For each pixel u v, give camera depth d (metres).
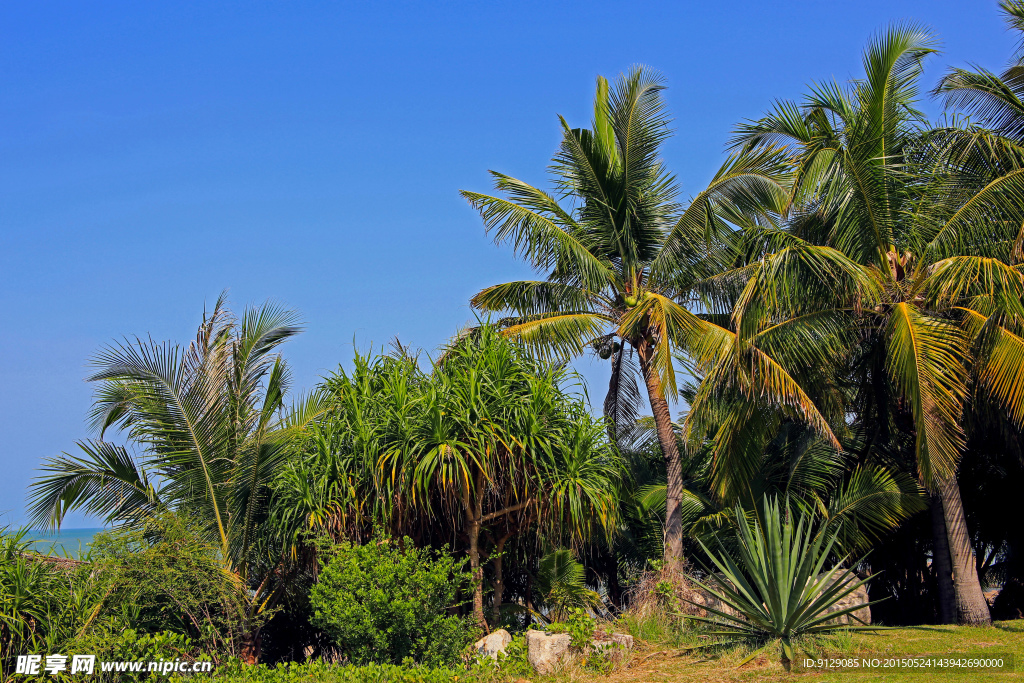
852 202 13.66
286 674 10.34
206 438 13.33
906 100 14.96
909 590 17.56
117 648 10.13
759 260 15.31
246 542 13.30
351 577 10.80
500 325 16.22
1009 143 12.95
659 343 14.62
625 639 11.12
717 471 14.11
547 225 15.70
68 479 13.28
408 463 12.02
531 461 12.88
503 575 15.61
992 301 12.09
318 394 14.44
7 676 9.95
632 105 16.28
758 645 10.47
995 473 16.55
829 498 15.02
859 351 15.15
